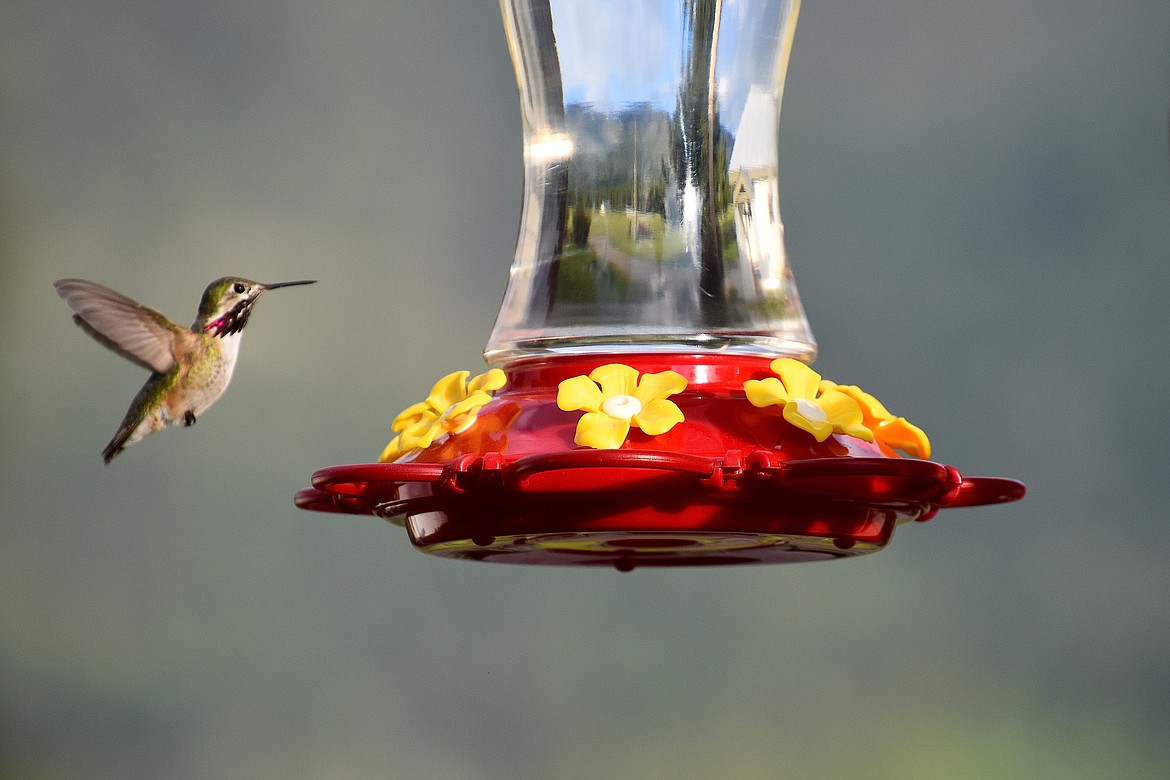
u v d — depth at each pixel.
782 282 4.54
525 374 4.37
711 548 4.43
